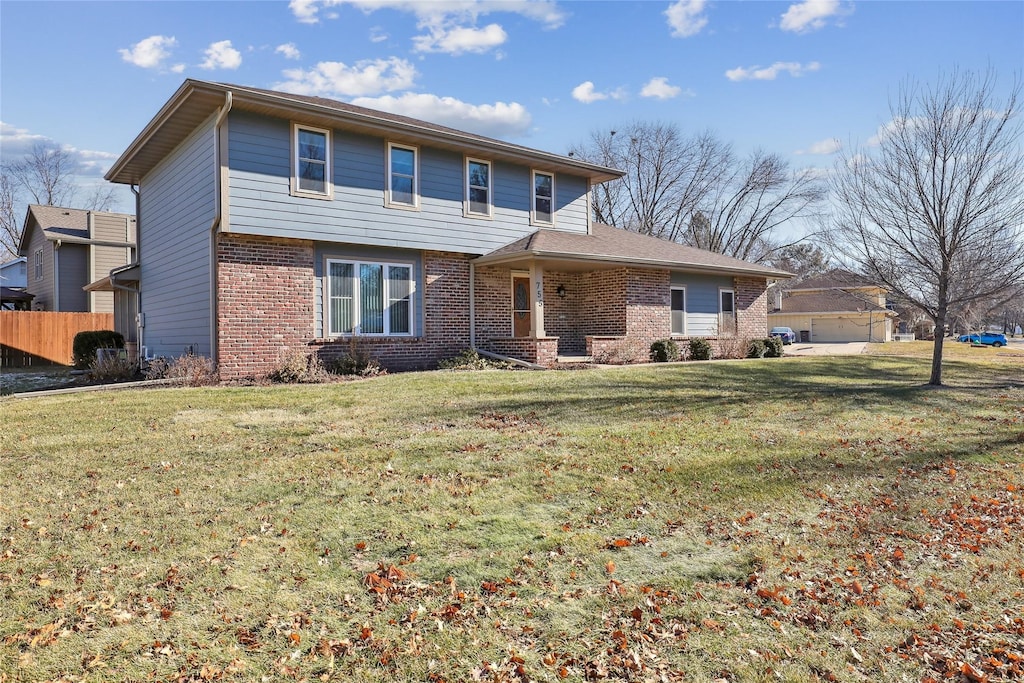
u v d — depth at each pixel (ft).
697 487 19.54
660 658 10.80
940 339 41.16
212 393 34.55
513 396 33.42
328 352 44.91
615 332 59.11
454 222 51.49
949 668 10.61
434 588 13.14
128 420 27.53
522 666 10.50
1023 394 37.78
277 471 20.51
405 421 27.55
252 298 41.63
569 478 20.08
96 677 10.01
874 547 15.53
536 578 13.65
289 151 42.83
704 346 60.80
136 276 59.26
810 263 139.13
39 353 71.92
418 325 50.06
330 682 10.03
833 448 24.04
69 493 18.42
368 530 16.05
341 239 45.09
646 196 146.72
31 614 11.89
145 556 14.44
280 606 12.35
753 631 11.69
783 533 16.30
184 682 9.95
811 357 63.41
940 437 26.22
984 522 17.24
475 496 18.48
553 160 55.62
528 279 58.29
